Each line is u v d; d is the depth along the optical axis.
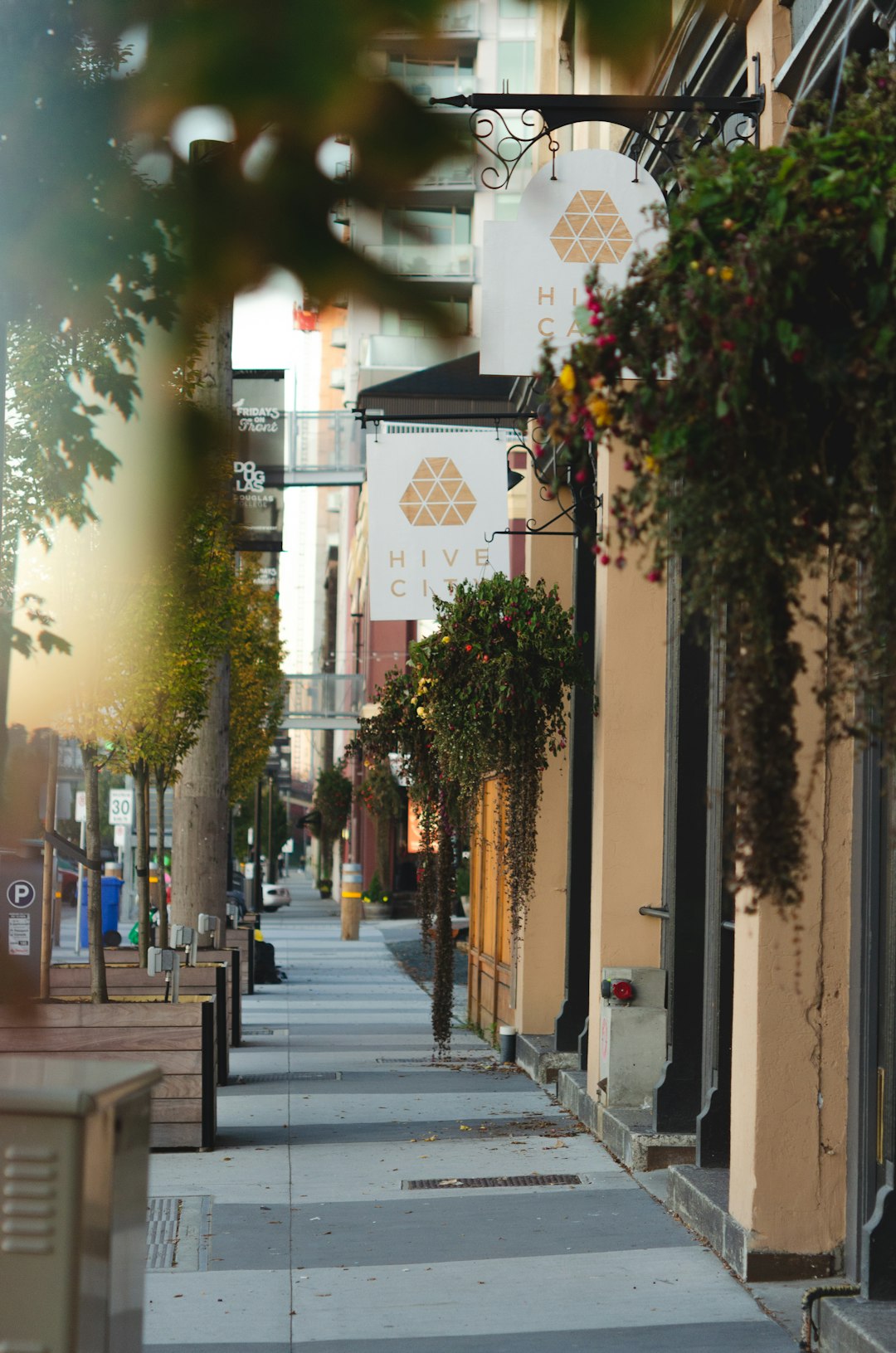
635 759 17.28
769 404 5.13
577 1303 10.62
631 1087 16.86
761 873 5.41
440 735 18.89
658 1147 15.12
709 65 2.38
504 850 21.16
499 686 18.12
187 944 24.16
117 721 17.22
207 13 1.47
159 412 2.01
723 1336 9.89
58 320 1.97
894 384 4.96
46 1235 4.13
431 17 1.45
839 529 5.34
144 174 1.58
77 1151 4.14
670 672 16.98
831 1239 11.19
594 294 5.33
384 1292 10.89
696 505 5.11
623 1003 16.91
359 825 80.25
